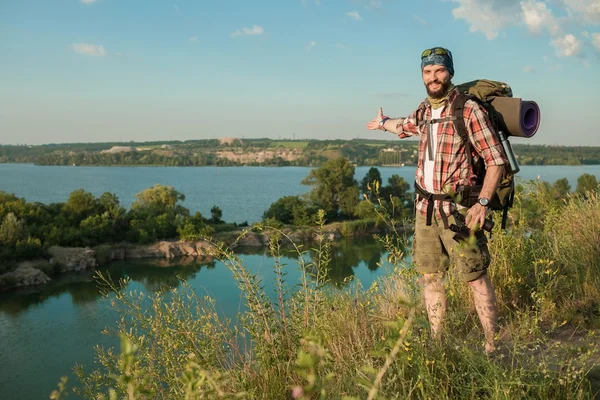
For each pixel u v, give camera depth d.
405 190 93.06
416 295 2.91
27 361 31.50
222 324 3.11
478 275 2.96
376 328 3.13
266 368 2.70
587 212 5.46
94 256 61.66
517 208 4.95
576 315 3.48
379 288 3.65
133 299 3.22
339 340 2.86
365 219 80.12
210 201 167.25
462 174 2.97
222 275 46.56
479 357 2.41
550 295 3.71
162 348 2.80
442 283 2.88
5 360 31.78
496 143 2.84
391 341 1.26
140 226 71.88
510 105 2.94
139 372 1.81
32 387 27.88
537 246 4.49
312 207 88.69
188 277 46.16
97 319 40.03
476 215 2.81
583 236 5.04
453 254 3.00
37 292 49.34
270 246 3.20
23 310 43.31
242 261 3.04
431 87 2.98
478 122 2.86
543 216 5.30
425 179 3.06
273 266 3.18
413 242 3.24
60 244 64.25
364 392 2.21
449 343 2.66
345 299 3.55
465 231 2.86
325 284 3.27
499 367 2.32
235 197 183.12
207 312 3.12
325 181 92.56
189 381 1.31
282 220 87.25
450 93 2.98
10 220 62.03
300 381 2.60
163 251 66.75
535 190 5.66
